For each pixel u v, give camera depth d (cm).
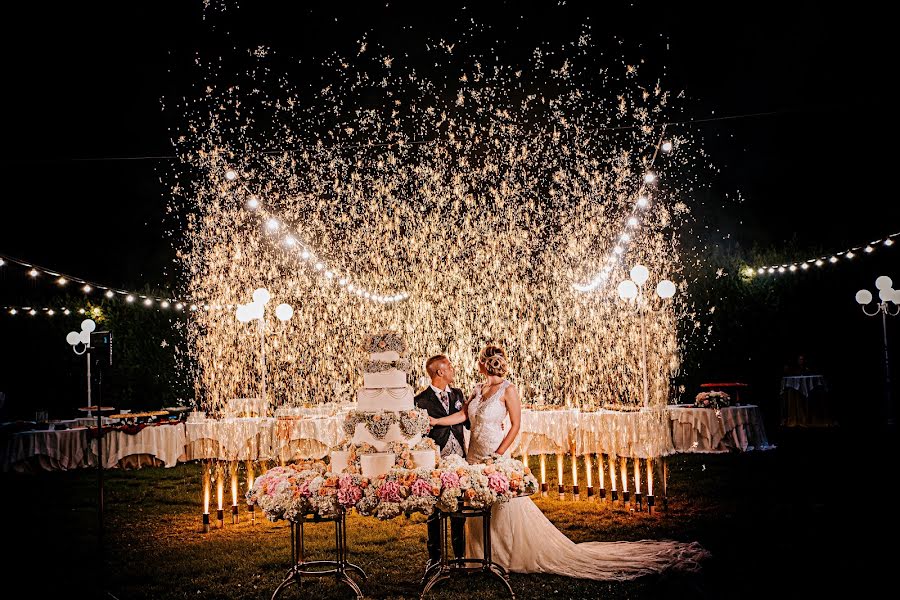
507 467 532
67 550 668
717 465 999
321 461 568
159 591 544
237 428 1081
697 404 1120
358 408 534
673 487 864
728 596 486
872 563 543
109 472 1123
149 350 1527
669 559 562
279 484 522
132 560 630
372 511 501
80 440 1152
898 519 667
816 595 482
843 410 1507
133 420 1202
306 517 545
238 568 592
